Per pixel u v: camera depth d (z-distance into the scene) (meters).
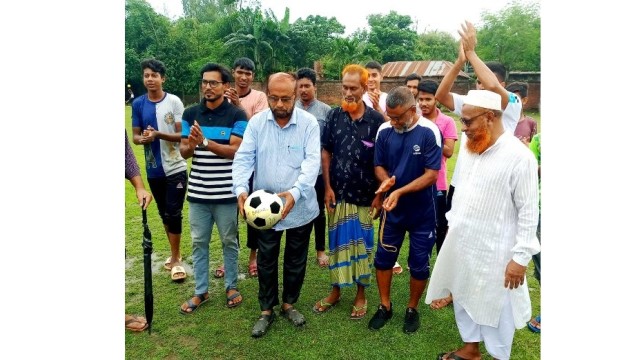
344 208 3.19
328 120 3.30
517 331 3.08
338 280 3.23
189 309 3.29
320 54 27.28
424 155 2.88
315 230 4.11
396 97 2.77
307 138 2.93
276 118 2.90
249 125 2.98
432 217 3.02
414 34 32.62
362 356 2.80
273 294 3.11
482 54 24.48
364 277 3.23
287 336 3.01
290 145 2.92
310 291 3.65
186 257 4.27
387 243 3.04
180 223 3.87
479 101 2.30
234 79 4.14
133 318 3.13
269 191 3.00
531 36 23.58
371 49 27.30
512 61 23.92
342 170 3.15
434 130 2.89
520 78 20.48
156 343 2.94
